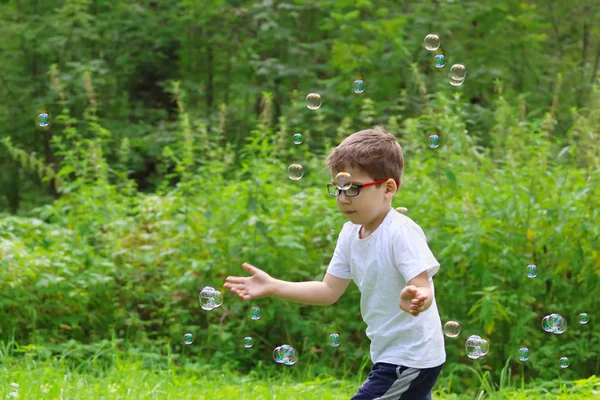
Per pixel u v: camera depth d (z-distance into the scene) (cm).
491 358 541
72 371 481
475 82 1057
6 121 1130
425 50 1053
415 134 633
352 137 294
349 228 305
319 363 557
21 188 1190
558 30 1245
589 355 530
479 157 601
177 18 1122
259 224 564
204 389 437
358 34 1055
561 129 1069
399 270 281
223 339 554
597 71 1210
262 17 1070
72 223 627
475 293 508
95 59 1141
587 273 541
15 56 1148
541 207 543
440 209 557
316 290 307
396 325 284
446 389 509
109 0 1141
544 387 508
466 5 1075
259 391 439
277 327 585
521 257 543
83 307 574
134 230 622
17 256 550
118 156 1029
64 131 671
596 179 548
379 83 1016
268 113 658
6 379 421
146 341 565
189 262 589
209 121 1102
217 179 622
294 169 388
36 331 550
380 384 281
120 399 389
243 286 304
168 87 1137
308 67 1080
